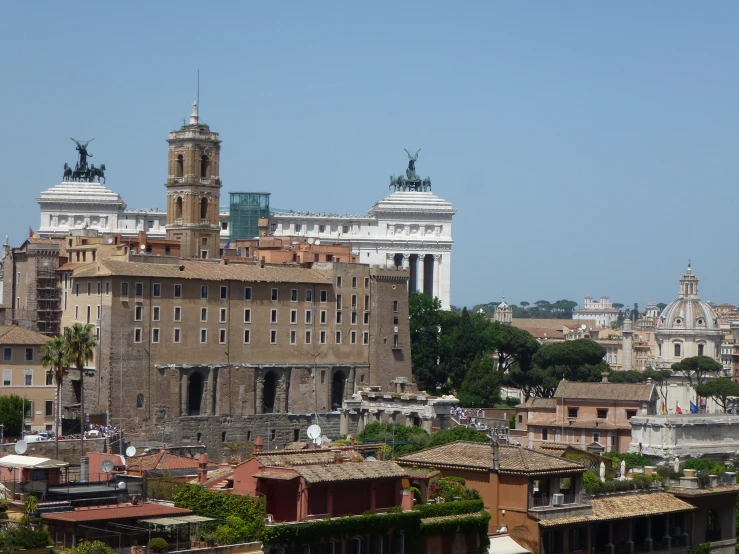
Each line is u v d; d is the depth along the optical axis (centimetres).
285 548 14000
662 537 18462
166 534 13638
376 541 14875
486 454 17050
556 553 16738
